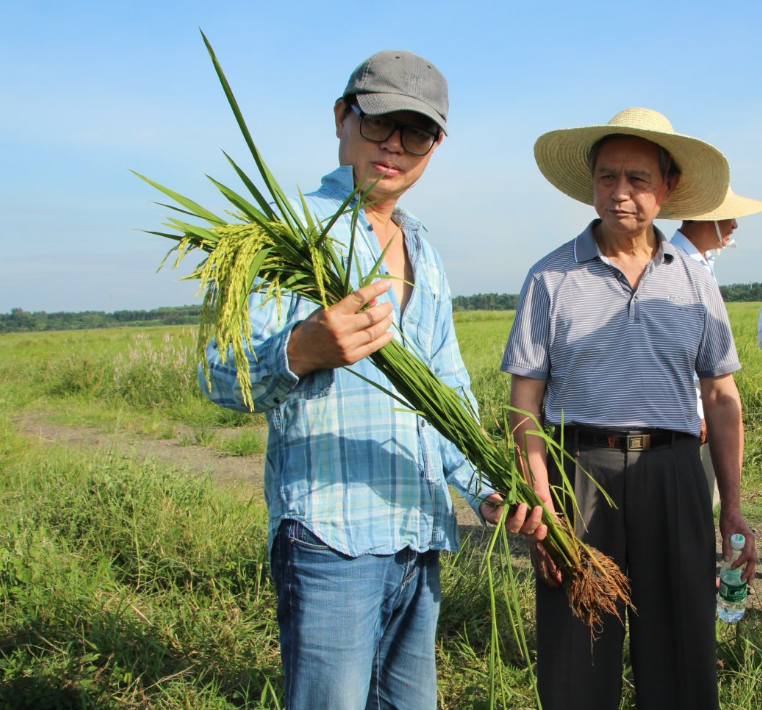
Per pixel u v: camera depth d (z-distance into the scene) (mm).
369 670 2031
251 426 10281
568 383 2666
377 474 1960
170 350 13977
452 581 4062
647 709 2646
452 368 2377
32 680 3043
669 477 2564
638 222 2559
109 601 3854
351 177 2166
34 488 5676
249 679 3221
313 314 1655
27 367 17625
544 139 2939
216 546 4441
